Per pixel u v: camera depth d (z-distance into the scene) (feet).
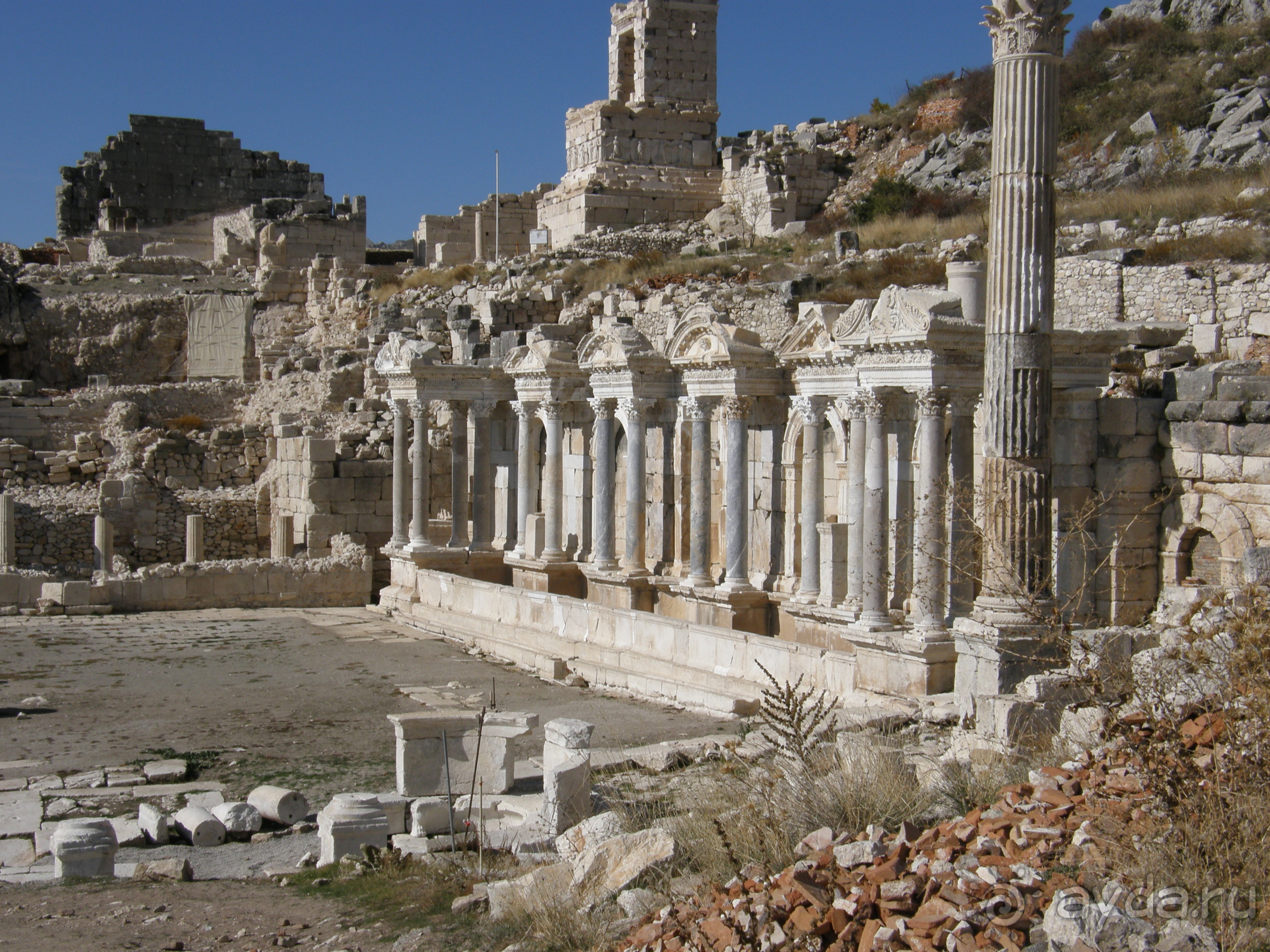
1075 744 43.50
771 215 182.19
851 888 32.63
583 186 190.39
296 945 38.99
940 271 120.37
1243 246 105.70
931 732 60.34
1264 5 191.62
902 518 77.25
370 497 137.59
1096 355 74.28
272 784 64.64
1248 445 69.97
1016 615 57.21
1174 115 165.58
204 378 206.80
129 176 292.40
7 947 38.93
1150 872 30.78
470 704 82.89
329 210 250.78
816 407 89.10
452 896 42.63
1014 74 57.57
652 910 36.76
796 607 87.66
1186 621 49.83
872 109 225.56
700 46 198.90
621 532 116.98
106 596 122.01
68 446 165.58
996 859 32.48
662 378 105.40
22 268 238.27
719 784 47.24
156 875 48.52
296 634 111.96
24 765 68.18
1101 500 64.03
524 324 151.12
